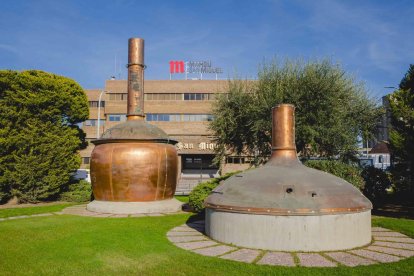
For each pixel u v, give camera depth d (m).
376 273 6.84
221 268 7.18
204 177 53.78
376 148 47.81
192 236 10.32
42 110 20.86
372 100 21.78
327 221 8.61
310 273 6.84
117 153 15.64
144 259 7.92
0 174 19.75
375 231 11.13
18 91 20.11
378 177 17.38
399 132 18.45
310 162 16.59
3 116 19.56
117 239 9.91
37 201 20.77
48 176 20.58
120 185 15.55
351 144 20.27
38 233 10.88
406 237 10.20
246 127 22.27
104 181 15.78
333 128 19.00
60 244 9.37
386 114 21.62
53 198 21.72
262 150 22.64
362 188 16.17
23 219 13.88
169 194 16.58
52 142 20.91
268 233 8.66
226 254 8.27
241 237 9.01
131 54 17.44
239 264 7.43
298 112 19.59
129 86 17.34
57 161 21.09
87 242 9.55
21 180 19.72
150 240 9.77
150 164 15.73
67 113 22.55
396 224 12.11
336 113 19.33
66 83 22.50
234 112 22.47
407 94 18.30
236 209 9.04
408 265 7.36
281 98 19.66
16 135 19.81
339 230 8.70
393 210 16.34
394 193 19.22
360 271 6.94
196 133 57.00
